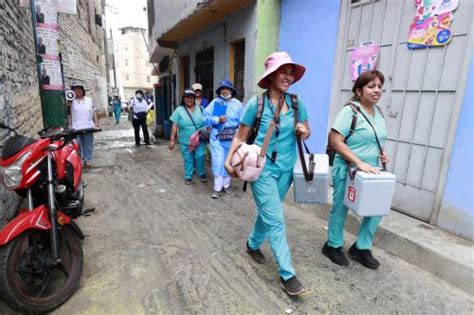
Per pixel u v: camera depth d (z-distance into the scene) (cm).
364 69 409
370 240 294
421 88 347
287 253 248
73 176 273
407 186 370
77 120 646
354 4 415
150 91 4831
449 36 316
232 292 258
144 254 314
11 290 210
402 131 371
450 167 321
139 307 239
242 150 236
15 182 228
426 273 290
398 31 366
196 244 337
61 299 237
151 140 1088
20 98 470
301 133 242
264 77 235
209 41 760
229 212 430
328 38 454
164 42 964
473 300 255
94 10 2009
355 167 258
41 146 237
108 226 379
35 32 485
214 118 463
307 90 500
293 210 441
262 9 528
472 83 299
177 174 631
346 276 282
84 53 1576
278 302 246
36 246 237
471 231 306
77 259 255
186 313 234
